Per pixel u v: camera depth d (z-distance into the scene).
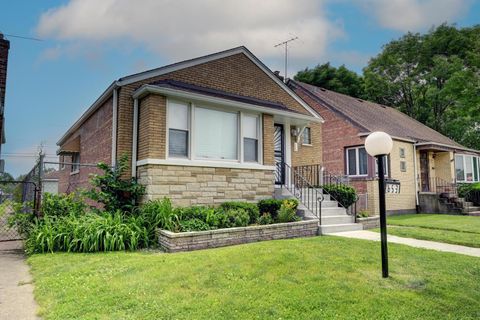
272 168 10.19
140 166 8.38
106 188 7.99
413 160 16.62
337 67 31.28
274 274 4.67
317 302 3.71
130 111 8.81
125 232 6.68
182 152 8.55
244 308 3.55
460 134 26.78
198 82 10.05
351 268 5.03
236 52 11.03
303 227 8.48
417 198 16.41
